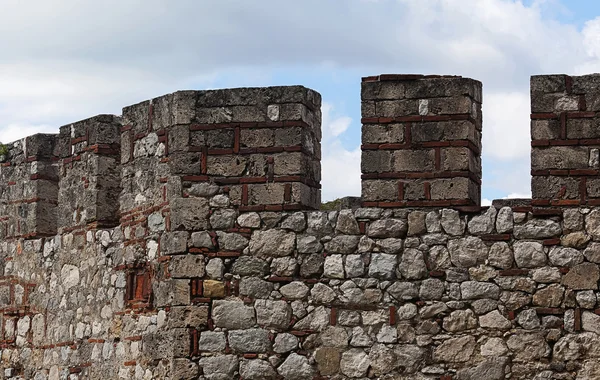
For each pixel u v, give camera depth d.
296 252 16.30
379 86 16.19
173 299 16.61
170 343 16.66
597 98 15.58
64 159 19.64
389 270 15.95
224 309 16.42
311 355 16.09
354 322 15.99
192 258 16.59
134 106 17.94
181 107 16.86
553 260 15.52
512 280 15.59
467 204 15.84
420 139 16.03
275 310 16.27
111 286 18.31
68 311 19.31
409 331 15.80
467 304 15.69
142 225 17.62
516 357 15.50
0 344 20.73
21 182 20.66
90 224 18.92
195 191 16.72
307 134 16.64
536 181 15.65
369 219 16.09
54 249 19.77
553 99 15.69
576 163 15.57
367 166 16.14
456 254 15.78
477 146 16.27
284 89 16.55
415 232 15.94
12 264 20.70
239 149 16.62
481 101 16.39
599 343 15.30
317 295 16.16
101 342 18.45
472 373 15.59
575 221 15.51
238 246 16.48
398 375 15.80
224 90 16.75
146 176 17.59
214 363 16.36
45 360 19.81
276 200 16.44
